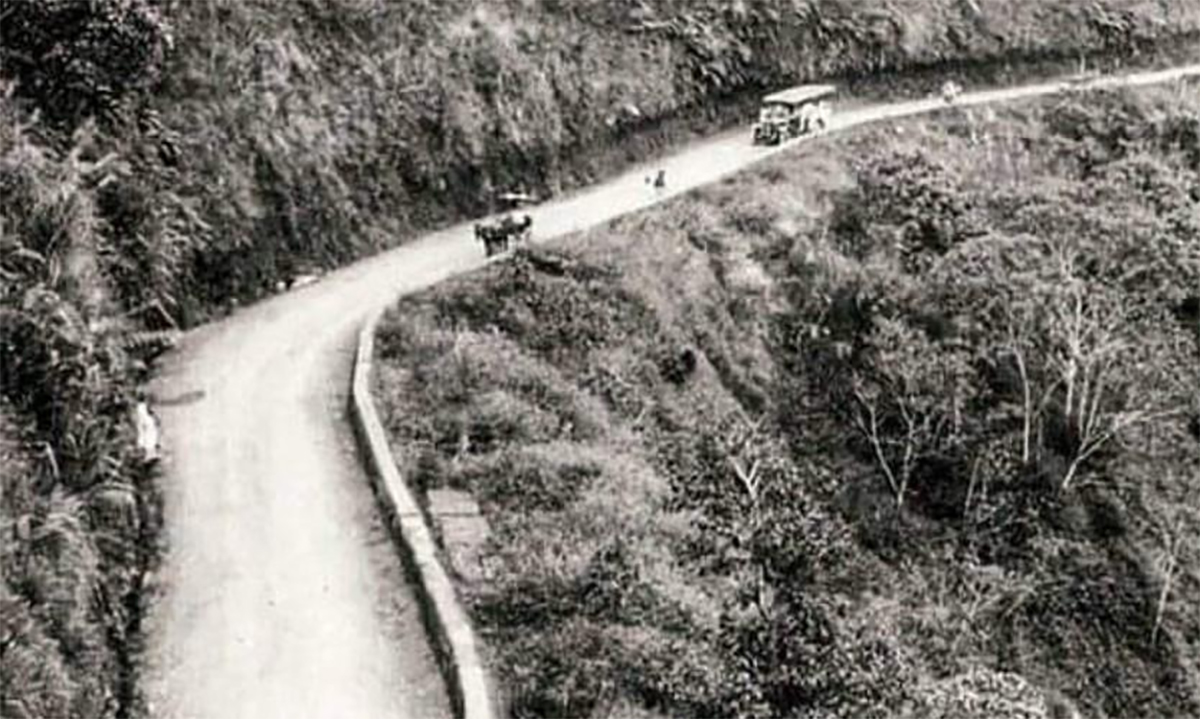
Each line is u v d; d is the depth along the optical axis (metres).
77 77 30.53
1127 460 39.72
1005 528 37.16
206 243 33.78
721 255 39.91
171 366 30.47
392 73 39.56
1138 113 53.66
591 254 36.78
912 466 37.41
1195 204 48.03
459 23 41.69
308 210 36.53
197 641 20.64
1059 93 54.00
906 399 37.94
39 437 21.53
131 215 31.34
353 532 23.73
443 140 40.06
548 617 21.61
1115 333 40.72
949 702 22.75
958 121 50.91
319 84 37.97
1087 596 36.59
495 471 25.89
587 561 23.11
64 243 25.77
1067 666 35.19
